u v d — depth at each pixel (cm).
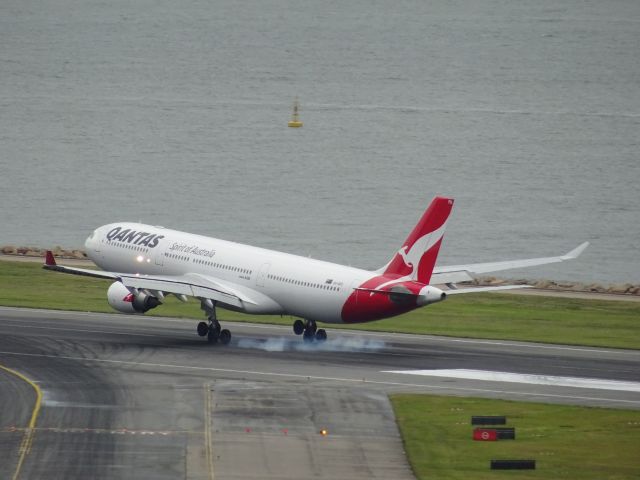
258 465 18462
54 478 17450
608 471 18625
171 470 18038
